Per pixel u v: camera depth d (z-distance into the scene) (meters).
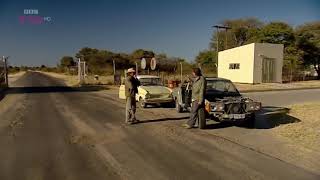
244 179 6.03
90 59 77.31
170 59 46.66
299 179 6.04
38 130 10.58
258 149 8.12
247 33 70.12
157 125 11.40
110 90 30.14
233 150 8.02
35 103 18.88
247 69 37.44
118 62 73.81
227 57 41.16
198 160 7.18
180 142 8.84
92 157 7.44
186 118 12.91
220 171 6.46
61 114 14.23
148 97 15.93
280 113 14.07
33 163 7.02
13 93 26.69
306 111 14.41
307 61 50.50
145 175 6.25
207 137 9.47
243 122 11.44
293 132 9.96
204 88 10.52
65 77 64.81
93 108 16.34
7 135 9.80
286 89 30.59
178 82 22.83
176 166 6.77
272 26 51.19
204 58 71.31
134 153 7.76
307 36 49.59
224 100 11.05
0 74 35.75
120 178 6.10
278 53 37.84
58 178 6.11
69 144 8.66
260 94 25.33
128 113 11.88
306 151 7.93
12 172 6.45
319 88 31.86
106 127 11.04
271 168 6.65
